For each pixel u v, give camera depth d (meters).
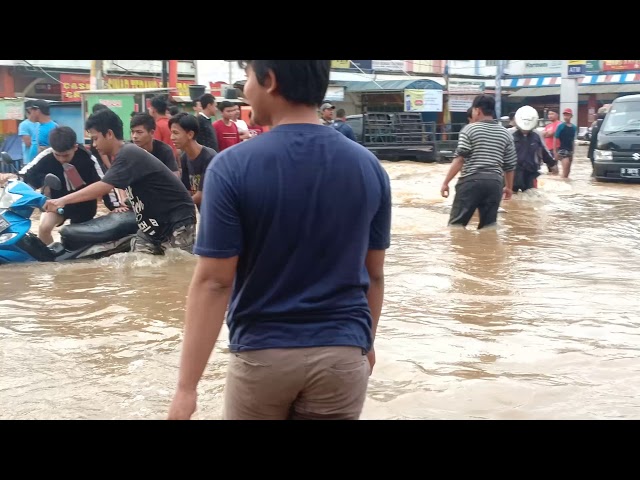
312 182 2.16
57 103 17.02
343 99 29.27
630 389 3.96
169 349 4.57
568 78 33.91
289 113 2.25
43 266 7.05
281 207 2.13
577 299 5.83
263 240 2.15
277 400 2.25
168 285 6.23
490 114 9.07
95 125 7.29
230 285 2.19
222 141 10.18
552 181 16.62
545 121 34.84
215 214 2.12
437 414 3.58
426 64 37.12
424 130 24.47
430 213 11.02
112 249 7.40
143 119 7.75
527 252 7.83
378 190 2.29
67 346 4.63
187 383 2.21
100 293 5.97
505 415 3.58
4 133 16.61
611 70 42.69
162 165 7.16
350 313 2.25
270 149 2.16
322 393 2.23
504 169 9.23
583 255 7.71
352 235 2.23
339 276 2.22
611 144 16.06
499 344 4.68
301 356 2.18
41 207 7.11
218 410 3.61
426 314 5.38
